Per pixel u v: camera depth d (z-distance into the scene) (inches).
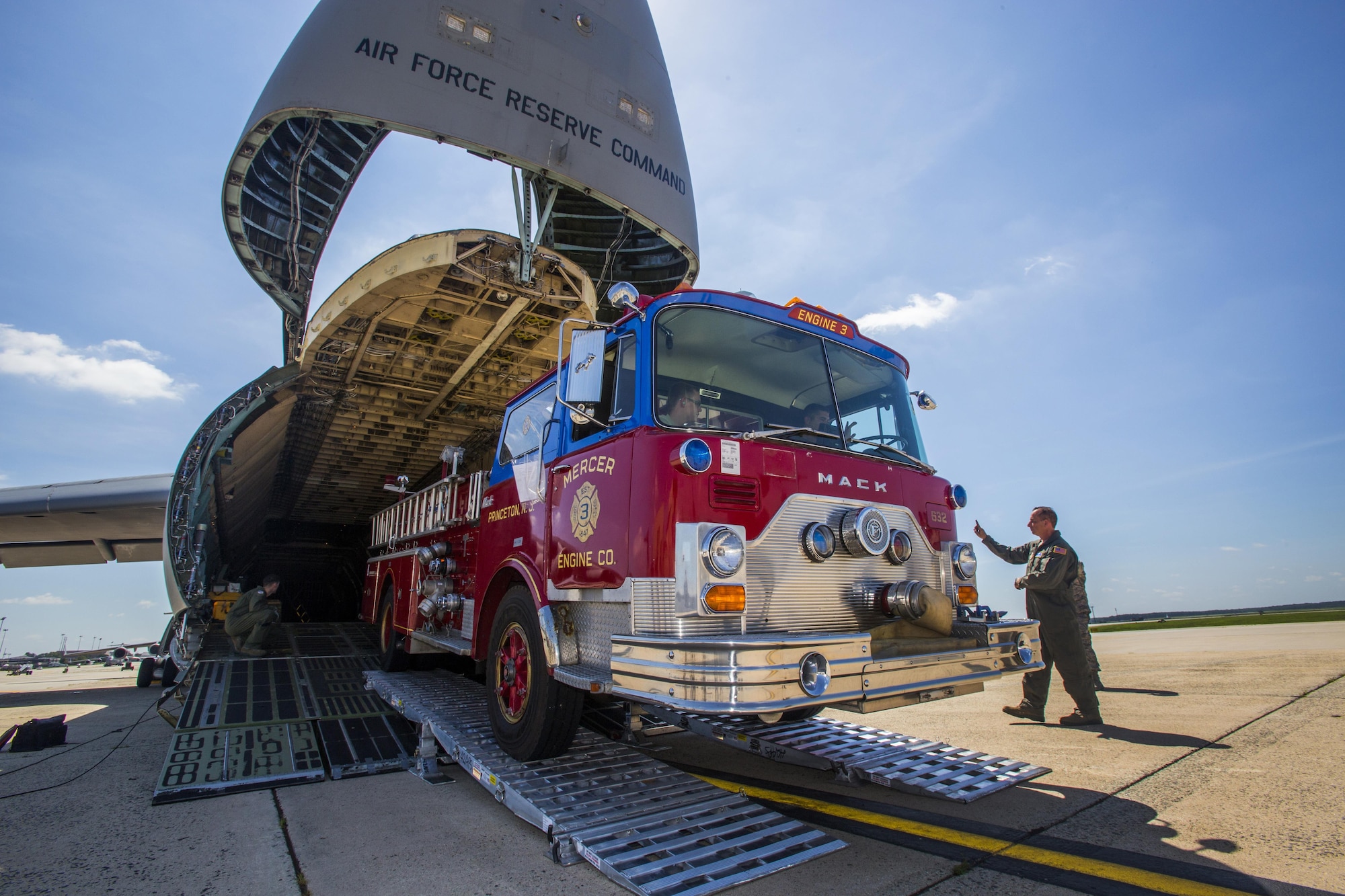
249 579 603.5
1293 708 186.4
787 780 155.9
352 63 350.0
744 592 109.5
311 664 264.8
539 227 422.9
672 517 112.5
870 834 114.1
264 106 350.0
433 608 223.1
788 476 125.4
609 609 126.9
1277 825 105.3
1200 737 163.9
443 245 269.3
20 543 516.7
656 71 503.8
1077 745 166.7
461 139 367.6
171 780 141.9
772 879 94.8
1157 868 92.8
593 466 137.9
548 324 322.0
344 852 109.2
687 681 96.7
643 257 581.6
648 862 95.4
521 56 402.9
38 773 166.9
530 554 161.2
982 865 97.9
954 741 178.2
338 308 303.4
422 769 157.2
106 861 106.3
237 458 380.5
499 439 202.5
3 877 100.3
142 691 367.9
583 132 426.0
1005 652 134.4
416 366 354.0
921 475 153.3
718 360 139.2
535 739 135.9
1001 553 211.5
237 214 385.1
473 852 109.2
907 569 141.7
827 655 101.4
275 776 148.6
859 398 159.5
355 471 485.7
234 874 101.0
